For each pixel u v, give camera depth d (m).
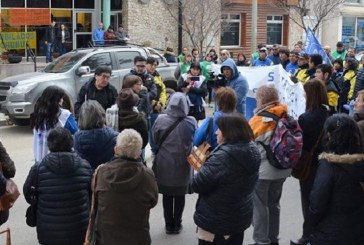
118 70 14.73
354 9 33.06
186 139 6.42
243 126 4.54
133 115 6.19
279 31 30.28
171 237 6.60
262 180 5.68
